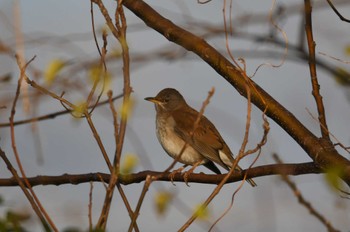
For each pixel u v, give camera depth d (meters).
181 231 7.16
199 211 7.21
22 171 7.14
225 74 9.50
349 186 8.42
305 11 8.75
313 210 7.82
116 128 6.91
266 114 9.47
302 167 9.10
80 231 6.22
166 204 7.29
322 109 9.25
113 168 6.85
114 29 7.38
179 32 9.72
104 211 6.67
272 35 8.71
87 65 8.15
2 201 6.70
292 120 9.27
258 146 7.57
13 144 7.23
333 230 7.80
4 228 6.34
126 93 7.02
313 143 8.97
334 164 8.62
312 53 8.61
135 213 6.95
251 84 9.37
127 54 7.19
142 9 10.09
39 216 6.62
